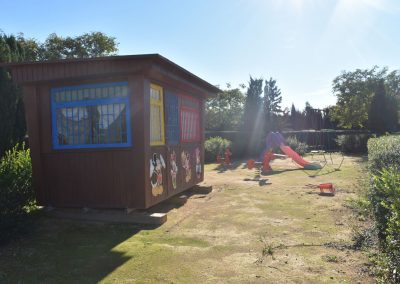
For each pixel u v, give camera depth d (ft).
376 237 16.46
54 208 24.80
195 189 34.06
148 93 23.30
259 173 49.98
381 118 89.97
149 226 21.67
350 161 65.26
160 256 16.08
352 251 15.92
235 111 132.05
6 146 33.76
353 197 28.37
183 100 31.27
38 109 24.95
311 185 36.27
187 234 19.63
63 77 23.45
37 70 24.08
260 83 105.29
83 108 24.12
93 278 13.87
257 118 104.01
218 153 71.26
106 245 17.95
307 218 22.33
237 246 17.22
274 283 12.86
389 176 11.90
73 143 24.45
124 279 13.67
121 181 23.30
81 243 18.39
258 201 28.71
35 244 18.34
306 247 16.70
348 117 122.11
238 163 68.13
